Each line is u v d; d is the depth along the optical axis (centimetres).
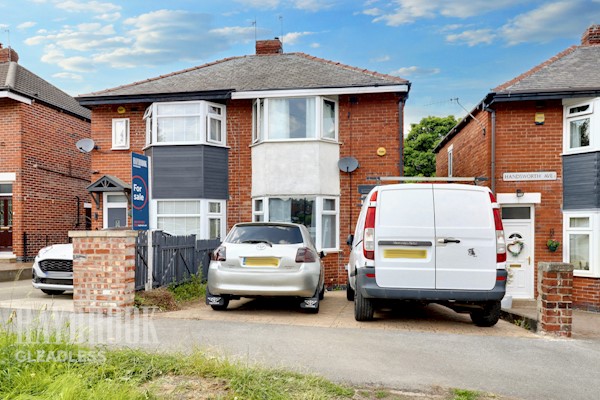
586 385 438
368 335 627
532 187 1327
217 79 1573
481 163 1425
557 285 662
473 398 394
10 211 1688
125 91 1512
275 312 827
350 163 1442
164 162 1452
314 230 1431
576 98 1296
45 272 938
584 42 1642
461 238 682
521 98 1288
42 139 1781
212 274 785
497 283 675
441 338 618
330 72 1552
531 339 625
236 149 1513
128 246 736
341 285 1445
